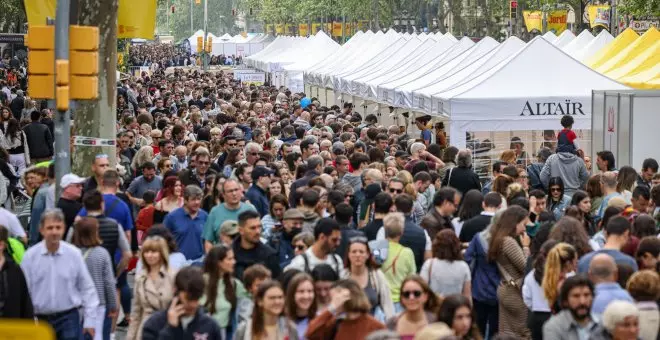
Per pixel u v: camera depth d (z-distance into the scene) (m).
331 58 82.00
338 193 23.88
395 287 19.25
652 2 76.19
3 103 62.44
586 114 40.44
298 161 33.66
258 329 15.64
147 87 96.19
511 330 20.20
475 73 46.00
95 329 18.78
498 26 166.50
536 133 40.56
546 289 17.56
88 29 23.14
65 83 22.89
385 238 19.83
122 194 23.80
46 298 18.42
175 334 15.44
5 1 108.94
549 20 120.75
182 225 22.88
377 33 80.25
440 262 19.20
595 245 19.94
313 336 14.91
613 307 13.87
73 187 22.27
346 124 46.19
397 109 56.16
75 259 18.62
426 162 31.64
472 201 22.83
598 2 116.19
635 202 23.91
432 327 13.12
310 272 17.05
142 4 35.78
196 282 15.32
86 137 29.83
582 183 33.44
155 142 39.97
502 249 20.14
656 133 36.88
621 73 46.88
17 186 40.12
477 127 40.34
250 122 49.22
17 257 19.84
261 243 19.47
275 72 102.81
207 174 30.19
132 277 29.03
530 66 41.31
